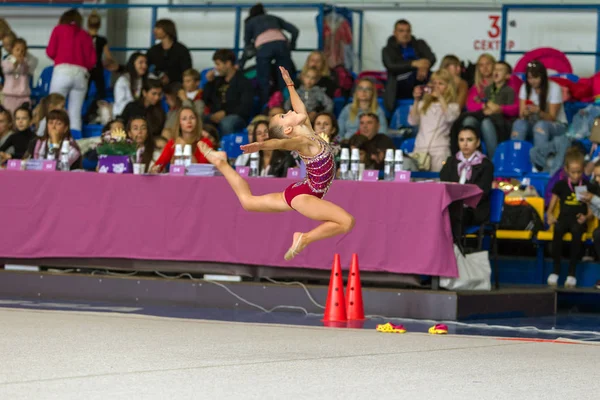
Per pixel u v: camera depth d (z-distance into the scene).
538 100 20.59
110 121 20.34
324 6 24.25
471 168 15.71
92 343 10.16
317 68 21.72
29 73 24.89
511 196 18.48
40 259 16.27
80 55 23.36
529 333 12.80
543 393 7.70
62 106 21.56
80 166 17.64
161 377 8.02
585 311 17.52
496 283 15.80
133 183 15.76
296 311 14.77
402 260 14.30
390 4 25.47
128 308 14.70
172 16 26.89
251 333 11.62
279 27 23.38
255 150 10.02
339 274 13.89
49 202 16.19
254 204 10.80
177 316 13.74
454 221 14.71
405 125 22.12
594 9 23.56
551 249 18.27
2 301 15.13
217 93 23.06
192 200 15.45
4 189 16.41
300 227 14.88
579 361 9.77
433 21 25.22
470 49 25.02
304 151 10.49
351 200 14.61
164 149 16.67
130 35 27.12
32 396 7.03
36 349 9.59
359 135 17.61
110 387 7.48
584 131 20.45
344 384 7.88
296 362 9.12
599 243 17.25
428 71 23.22
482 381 8.24
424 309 14.15
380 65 25.61
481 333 12.62
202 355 9.46
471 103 21.52
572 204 17.48
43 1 27.17
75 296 15.85
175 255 15.47
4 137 21.77
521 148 19.92
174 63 24.08
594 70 24.11
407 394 7.47
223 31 26.58
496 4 24.75
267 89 23.08
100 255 15.85
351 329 12.41
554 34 24.36
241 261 15.16
